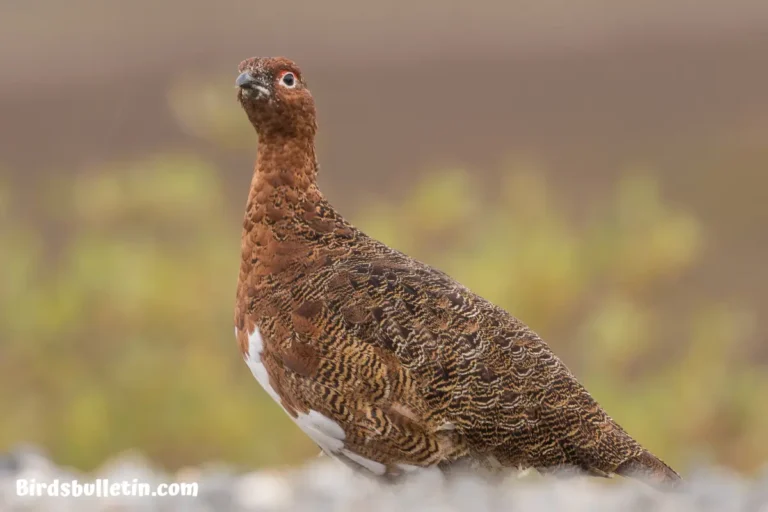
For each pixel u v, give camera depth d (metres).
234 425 18.95
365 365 10.16
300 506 10.12
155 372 19.25
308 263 10.81
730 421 19.75
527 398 10.29
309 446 19.02
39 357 19.64
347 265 10.71
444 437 10.13
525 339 10.59
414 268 10.78
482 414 10.13
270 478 12.24
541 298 20.33
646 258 21.38
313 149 11.66
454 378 10.13
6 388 19.66
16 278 20.27
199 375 19.25
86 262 20.20
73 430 19.00
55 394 19.61
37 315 19.69
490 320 10.55
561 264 20.41
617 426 10.75
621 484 13.45
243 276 11.09
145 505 10.38
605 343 20.02
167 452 19.05
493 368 10.26
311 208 11.32
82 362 19.86
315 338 10.33
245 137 21.83
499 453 10.23
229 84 21.95
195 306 20.02
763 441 19.53
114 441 18.95
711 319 21.11
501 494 9.65
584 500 9.62
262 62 11.55
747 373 20.53
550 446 10.34
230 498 10.79
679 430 19.50
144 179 21.20
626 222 21.94
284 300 10.61
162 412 19.02
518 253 20.52
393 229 21.56
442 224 21.41
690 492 10.28
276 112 11.42
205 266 20.47
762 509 9.35
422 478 10.26
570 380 10.61
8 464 12.52
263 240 11.09
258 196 11.33
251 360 10.84
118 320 19.88
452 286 10.71
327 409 10.29
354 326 10.26
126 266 20.00
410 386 10.10
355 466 10.59
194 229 21.28
